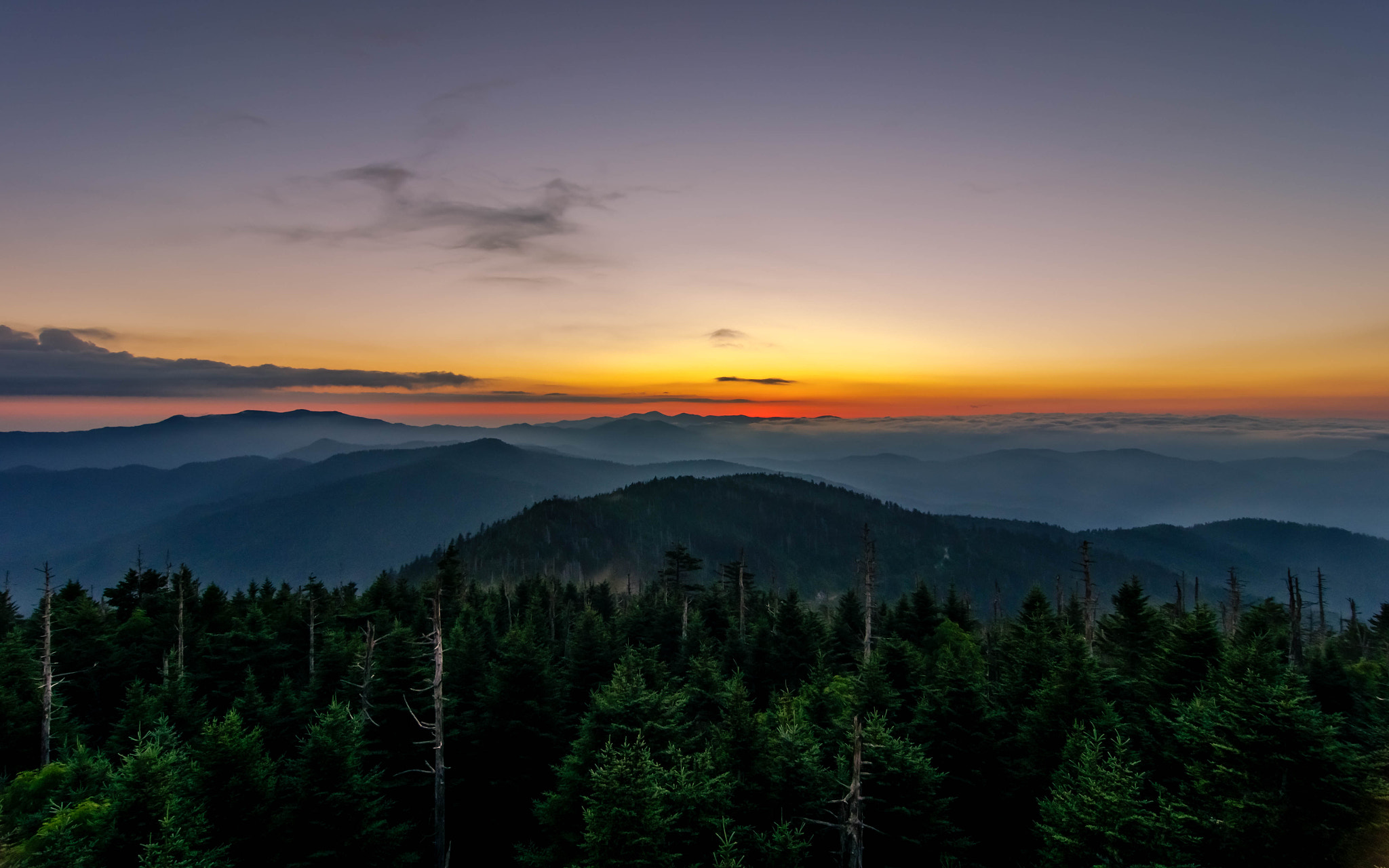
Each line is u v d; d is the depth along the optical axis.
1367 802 17.38
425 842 31.39
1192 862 18.05
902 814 23.61
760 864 22.31
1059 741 28.84
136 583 68.06
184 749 26.28
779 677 49.94
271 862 22.89
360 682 39.91
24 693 40.62
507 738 33.53
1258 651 31.03
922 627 59.12
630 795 21.11
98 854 19.20
